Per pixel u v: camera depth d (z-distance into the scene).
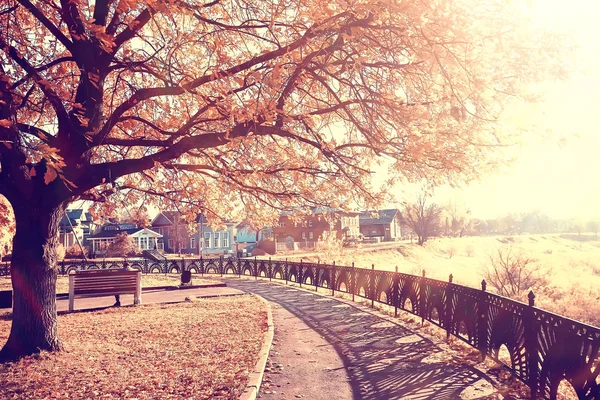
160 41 8.21
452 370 6.68
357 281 15.38
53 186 7.39
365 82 7.25
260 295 17.25
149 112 9.64
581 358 4.46
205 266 34.34
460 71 5.99
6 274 31.56
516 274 28.33
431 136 6.14
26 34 8.20
